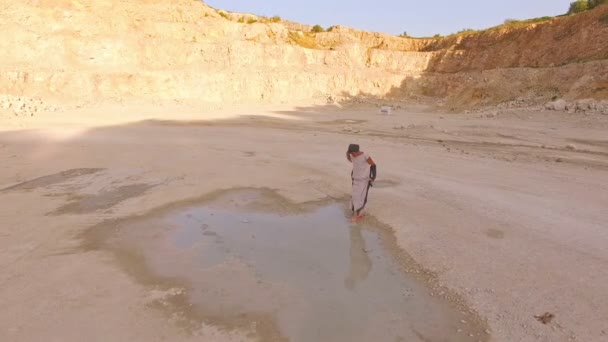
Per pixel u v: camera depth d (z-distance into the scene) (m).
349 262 5.85
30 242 6.29
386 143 18.05
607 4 42.00
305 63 57.41
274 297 4.80
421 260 5.80
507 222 7.24
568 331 4.01
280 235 6.92
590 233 6.66
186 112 33.53
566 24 45.53
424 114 35.75
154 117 29.41
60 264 5.52
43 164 12.41
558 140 18.42
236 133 21.61
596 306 4.45
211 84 44.41
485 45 56.47
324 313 4.46
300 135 21.14
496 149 16.42
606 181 10.52
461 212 7.85
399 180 10.62
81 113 29.75
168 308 4.48
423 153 15.19
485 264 5.56
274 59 54.72
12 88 33.72
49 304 4.46
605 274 5.18
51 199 8.74
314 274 5.46
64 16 42.06
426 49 68.00
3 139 17.67
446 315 4.41
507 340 3.92
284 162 13.22
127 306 4.48
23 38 38.09
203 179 10.73
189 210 8.19
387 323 4.27
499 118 27.48
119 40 43.91
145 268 5.52
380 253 6.15
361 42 71.00
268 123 27.70
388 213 7.92
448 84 54.19
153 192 9.41
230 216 7.88
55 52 39.56
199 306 4.55
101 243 6.35
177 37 52.00
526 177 11.03
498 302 4.59
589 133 19.86
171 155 14.30
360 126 26.09
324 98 50.09
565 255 5.79
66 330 3.97
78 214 7.74
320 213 8.09
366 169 7.50
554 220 7.34
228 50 50.81
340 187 9.98
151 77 40.47
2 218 7.39
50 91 34.84
